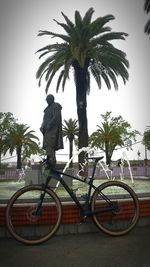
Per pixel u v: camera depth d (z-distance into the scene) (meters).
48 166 5.59
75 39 29.44
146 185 14.48
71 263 4.19
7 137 51.12
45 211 5.52
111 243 5.09
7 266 4.09
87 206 5.62
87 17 30.28
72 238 5.40
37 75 32.19
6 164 57.47
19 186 15.31
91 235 5.59
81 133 30.80
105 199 5.74
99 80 35.88
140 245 4.97
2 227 5.43
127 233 5.55
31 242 5.03
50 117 10.81
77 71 31.39
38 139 51.22
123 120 53.41
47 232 5.51
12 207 5.41
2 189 13.36
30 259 4.36
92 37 29.97
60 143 10.75
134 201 5.84
